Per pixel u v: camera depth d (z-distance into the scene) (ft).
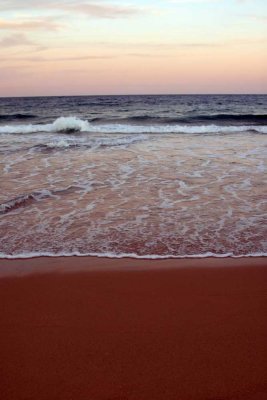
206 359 9.62
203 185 26.50
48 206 22.30
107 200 23.36
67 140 46.52
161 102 155.02
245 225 19.19
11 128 58.59
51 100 184.85
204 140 46.80
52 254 16.15
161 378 9.02
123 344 10.23
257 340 10.36
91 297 12.75
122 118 77.00
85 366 9.43
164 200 23.30
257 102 156.15
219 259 15.60
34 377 9.09
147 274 14.37
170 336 10.57
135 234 18.16
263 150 39.17
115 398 8.47
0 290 13.28
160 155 36.76
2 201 23.00
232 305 12.17
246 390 8.66
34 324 11.21
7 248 16.72
